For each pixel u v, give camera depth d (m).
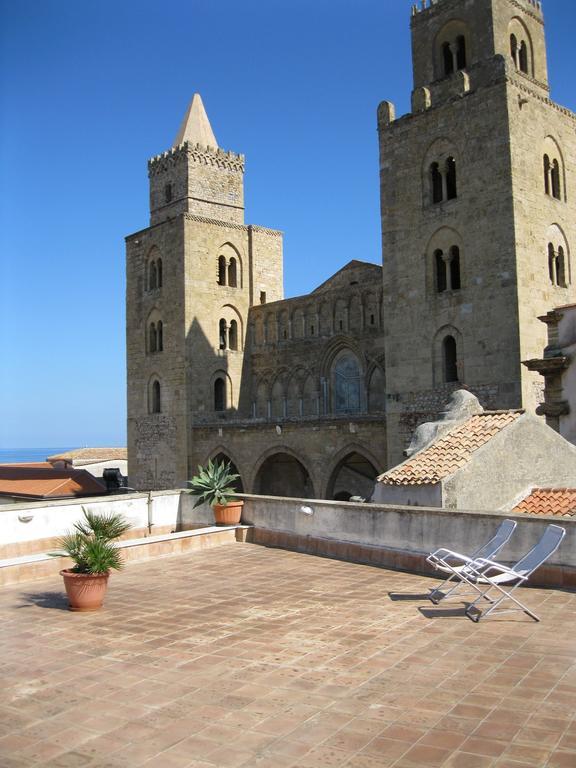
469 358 39.84
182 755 7.88
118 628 12.81
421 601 14.04
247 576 16.97
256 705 9.12
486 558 14.13
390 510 17.62
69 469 52.94
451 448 20.61
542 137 41.06
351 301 56.59
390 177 44.44
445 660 10.51
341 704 9.06
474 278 39.88
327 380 58.03
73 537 16.17
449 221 41.25
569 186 42.81
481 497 19.44
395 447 42.97
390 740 8.05
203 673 10.32
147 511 23.91
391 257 44.09
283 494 56.47
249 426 52.91
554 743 7.80
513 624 12.16
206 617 13.38
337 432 46.66
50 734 8.48
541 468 21.31
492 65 39.62
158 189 65.81
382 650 11.08
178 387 59.62
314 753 7.82
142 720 8.79
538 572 14.73
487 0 42.22
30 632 12.72
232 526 21.88
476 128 40.19
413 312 42.75
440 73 44.94
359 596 14.65
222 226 62.94
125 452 92.75
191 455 58.41
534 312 38.97
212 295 61.66
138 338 64.12
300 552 19.89
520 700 8.95
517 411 21.70
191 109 68.06
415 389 42.34
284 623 12.79
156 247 63.16
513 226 38.28
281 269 67.25
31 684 10.13
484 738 7.99
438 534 16.53
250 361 64.06
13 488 49.81
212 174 64.50
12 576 16.95
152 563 18.81
